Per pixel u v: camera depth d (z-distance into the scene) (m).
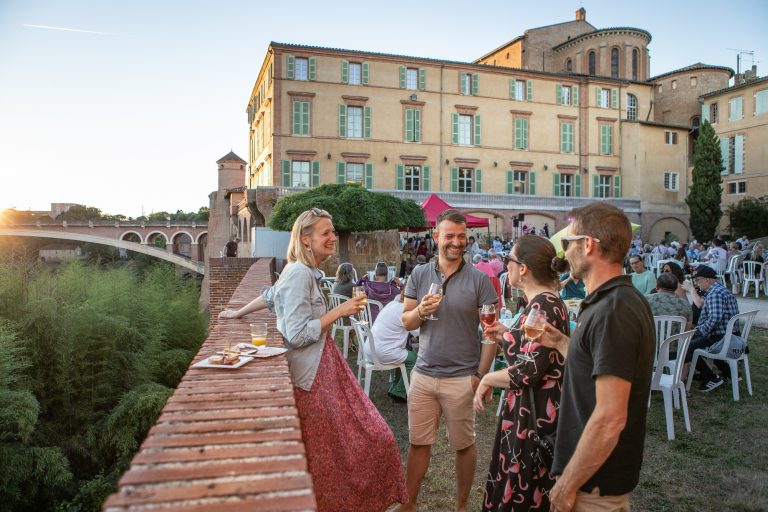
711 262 16.28
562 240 2.12
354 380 3.17
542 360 2.55
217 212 48.03
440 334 3.37
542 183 39.53
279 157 33.97
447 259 3.41
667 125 41.56
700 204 36.75
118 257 62.09
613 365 1.79
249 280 8.09
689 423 5.35
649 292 8.48
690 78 46.84
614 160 41.06
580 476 1.83
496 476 2.72
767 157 38.69
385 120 35.88
